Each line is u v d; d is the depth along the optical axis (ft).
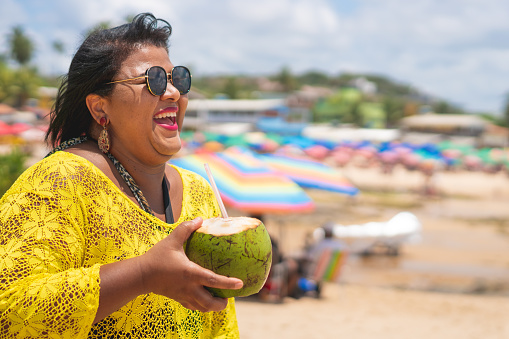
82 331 4.00
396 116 531.50
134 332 4.73
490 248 64.59
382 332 24.43
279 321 25.11
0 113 219.41
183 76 5.35
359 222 80.64
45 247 4.22
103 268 4.17
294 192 29.96
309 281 34.04
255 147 175.73
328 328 24.39
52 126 5.58
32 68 292.40
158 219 5.15
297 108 324.60
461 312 31.04
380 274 47.55
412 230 56.80
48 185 4.50
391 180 173.78
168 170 5.92
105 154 5.21
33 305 3.89
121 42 5.17
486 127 381.40
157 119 5.21
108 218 4.75
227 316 6.03
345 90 499.51
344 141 291.58
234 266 4.42
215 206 6.25
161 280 4.17
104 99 5.13
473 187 168.86
